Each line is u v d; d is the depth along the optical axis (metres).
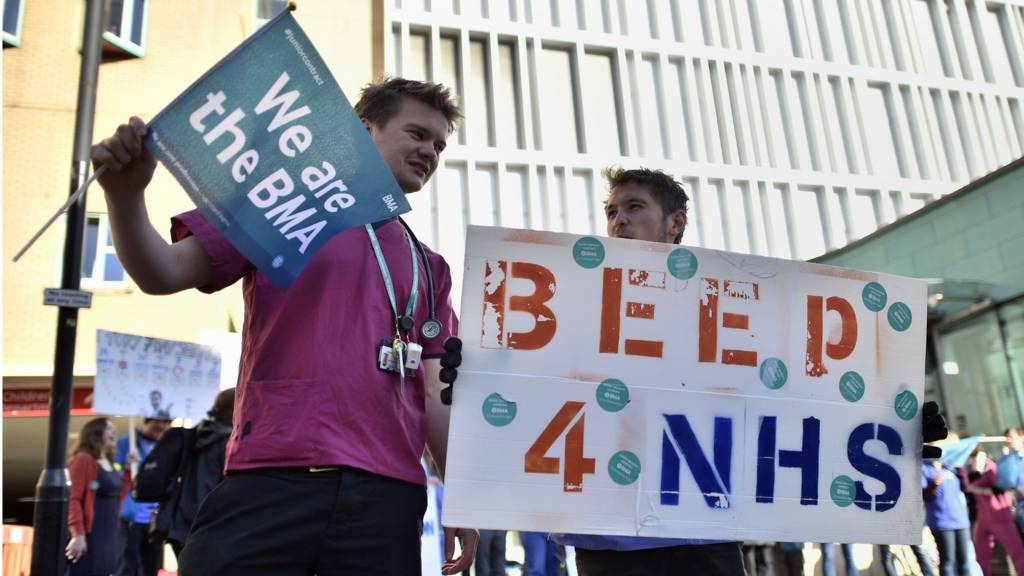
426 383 2.18
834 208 33.94
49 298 6.80
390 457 1.84
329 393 1.81
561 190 31.31
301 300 1.88
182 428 5.25
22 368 14.14
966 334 11.25
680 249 2.20
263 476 1.76
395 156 2.14
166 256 1.73
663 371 2.14
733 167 33.19
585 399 2.07
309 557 1.75
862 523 2.21
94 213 15.02
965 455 7.95
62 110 15.31
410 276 2.06
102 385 6.86
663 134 32.97
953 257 11.87
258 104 1.77
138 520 6.96
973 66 36.81
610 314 2.13
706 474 2.12
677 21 34.31
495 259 2.09
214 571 1.69
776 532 2.14
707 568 2.40
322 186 1.82
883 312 2.32
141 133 1.62
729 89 34.28
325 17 20.56
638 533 2.04
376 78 2.30
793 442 2.20
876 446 2.25
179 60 16.27
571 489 2.03
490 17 32.06
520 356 2.05
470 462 1.98
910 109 35.78
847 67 35.56
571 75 32.78
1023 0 37.97
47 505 6.47
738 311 2.22
